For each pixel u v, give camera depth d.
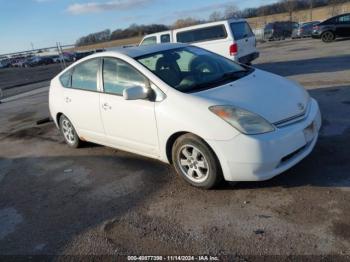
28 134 8.06
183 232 3.43
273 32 35.59
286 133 3.72
